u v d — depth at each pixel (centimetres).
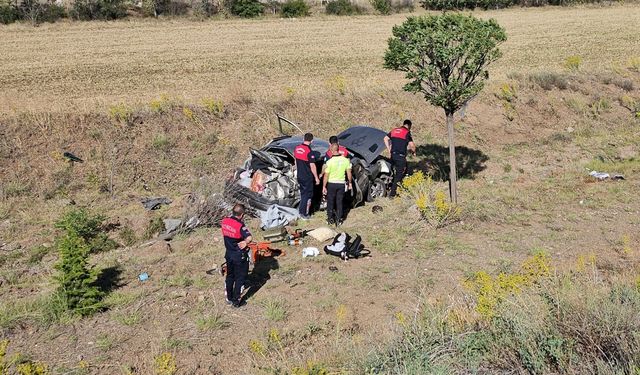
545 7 5909
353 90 2042
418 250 1088
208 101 1806
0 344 726
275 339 759
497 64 2877
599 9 5775
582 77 2458
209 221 1243
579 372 566
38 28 3938
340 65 2852
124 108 1692
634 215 1255
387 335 720
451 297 822
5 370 709
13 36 3600
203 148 1669
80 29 3994
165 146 1633
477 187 1476
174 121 1719
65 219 1173
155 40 3634
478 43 1148
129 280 980
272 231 1126
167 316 866
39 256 1077
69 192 1425
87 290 871
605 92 2359
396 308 876
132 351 777
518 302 697
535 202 1344
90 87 2216
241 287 880
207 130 1731
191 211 1241
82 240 991
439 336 671
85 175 1486
